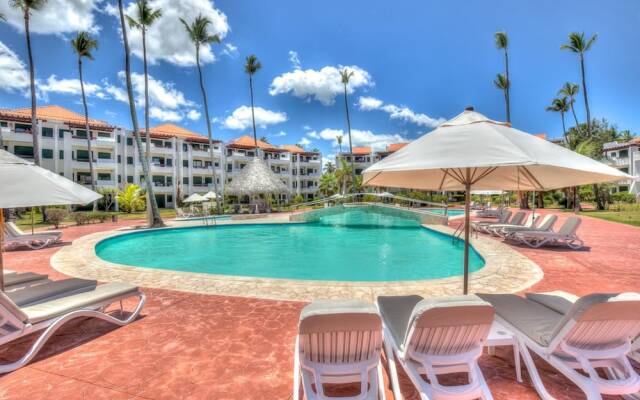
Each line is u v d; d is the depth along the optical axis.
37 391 2.87
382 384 2.48
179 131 49.28
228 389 2.89
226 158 50.97
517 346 2.98
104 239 13.01
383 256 11.70
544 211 27.06
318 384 2.31
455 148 2.84
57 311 3.59
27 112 35.88
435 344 2.42
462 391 2.35
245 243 14.76
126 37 17.39
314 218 20.61
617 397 2.67
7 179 3.12
